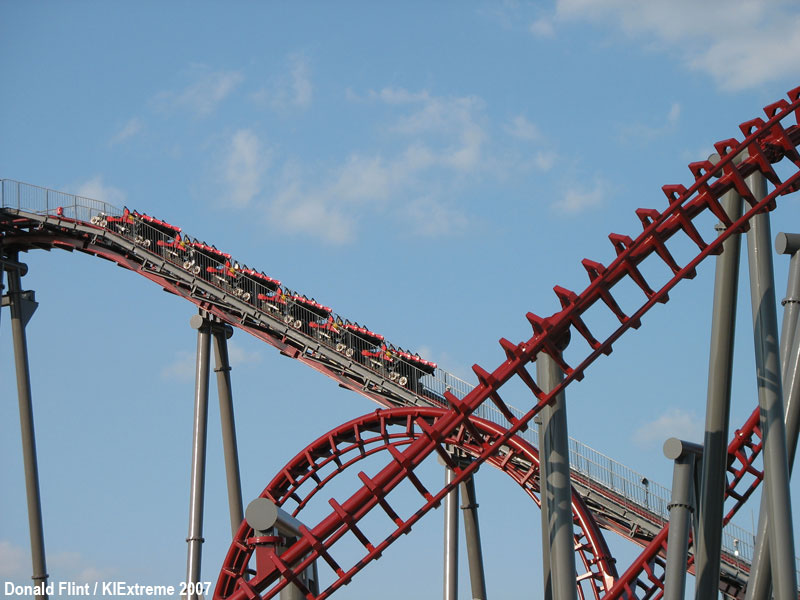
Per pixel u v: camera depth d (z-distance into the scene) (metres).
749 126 67.38
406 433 99.56
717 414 64.00
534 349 68.44
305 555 72.75
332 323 115.62
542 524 69.31
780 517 61.34
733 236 64.25
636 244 67.12
